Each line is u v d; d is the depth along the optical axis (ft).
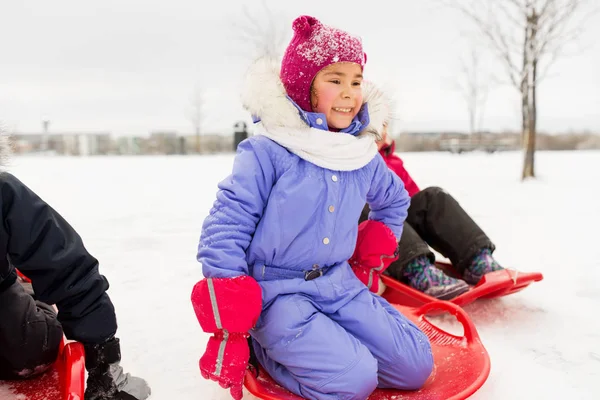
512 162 40.83
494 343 6.87
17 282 5.60
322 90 5.78
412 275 8.09
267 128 5.75
